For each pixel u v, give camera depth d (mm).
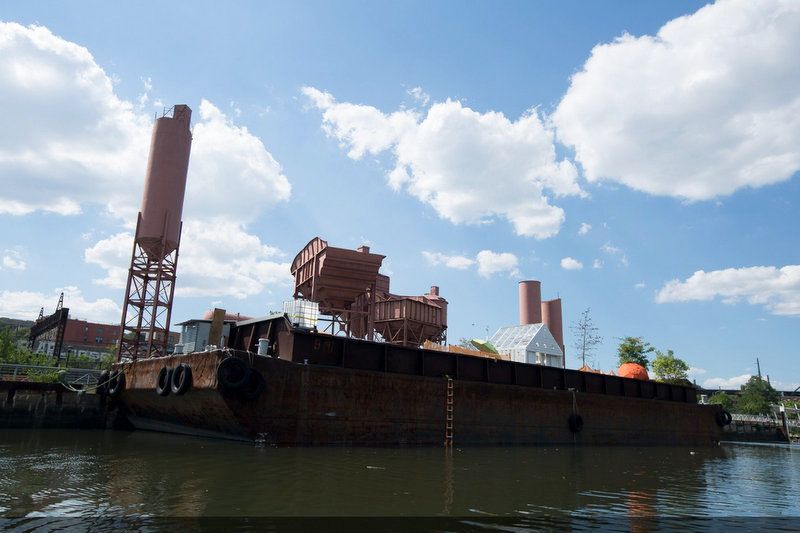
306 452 19000
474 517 10156
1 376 36500
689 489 15766
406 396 24922
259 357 20625
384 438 23531
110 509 9617
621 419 37312
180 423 24953
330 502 10758
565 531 9445
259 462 15953
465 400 27406
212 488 11758
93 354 101250
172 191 44719
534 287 73562
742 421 67875
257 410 20203
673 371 66500
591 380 37281
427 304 57344
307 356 22781
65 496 10625
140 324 42656
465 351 36656
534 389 31625
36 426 28641
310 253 48594
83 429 29359
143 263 43594
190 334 32312
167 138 45625
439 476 15156
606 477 17422
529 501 12141
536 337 55031
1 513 9094
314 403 21734
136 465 15031
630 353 67625
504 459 21172
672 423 42094
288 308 27062
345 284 45438
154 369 25391
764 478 19859
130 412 29672
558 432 32312
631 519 10766
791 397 122375
